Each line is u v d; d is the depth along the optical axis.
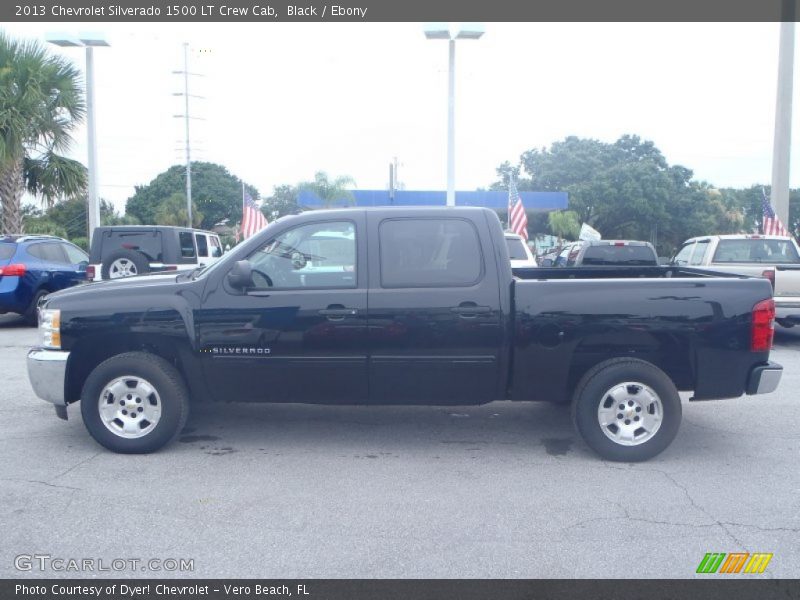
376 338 5.73
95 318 5.80
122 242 14.27
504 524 4.55
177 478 5.36
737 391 5.76
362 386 5.84
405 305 5.72
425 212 5.86
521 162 49.84
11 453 5.93
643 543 4.29
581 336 5.70
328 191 31.02
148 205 54.41
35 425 6.76
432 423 6.94
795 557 4.12
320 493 5.08
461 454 6.00
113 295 5.87
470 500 4.96
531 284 5.72
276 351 5.78
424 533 4.41
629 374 5.67
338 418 7.09
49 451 5.98
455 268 5.78
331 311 5.72
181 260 14.56
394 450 6.10
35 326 14.16
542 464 5.75
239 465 5.68
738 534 4.42
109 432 5.86
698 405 7.75
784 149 17.92
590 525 4.54
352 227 5.85
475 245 5.79
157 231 14.27
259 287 5.82
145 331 5.79
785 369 9.81
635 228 45.31
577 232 40.44
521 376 5.79
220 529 4.46
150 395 5.85
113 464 5.66
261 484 5.25
